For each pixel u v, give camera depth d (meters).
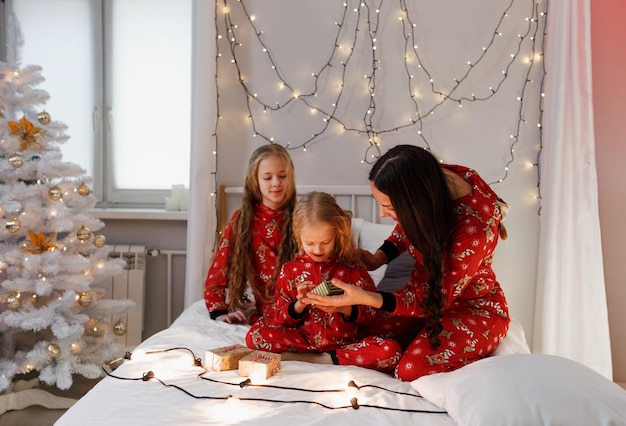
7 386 2.13
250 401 1.26
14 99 2.22
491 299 1.68
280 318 1.70
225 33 2.65
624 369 2.63
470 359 1.56
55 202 2.22
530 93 2.62
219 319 2.03
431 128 2.64
